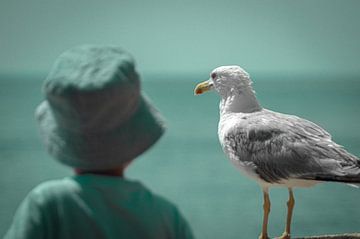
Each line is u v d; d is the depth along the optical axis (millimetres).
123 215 4594
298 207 41781
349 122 111375
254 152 11016
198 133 101812
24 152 75625
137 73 4570
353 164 10703
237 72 11523
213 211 42781
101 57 4492
